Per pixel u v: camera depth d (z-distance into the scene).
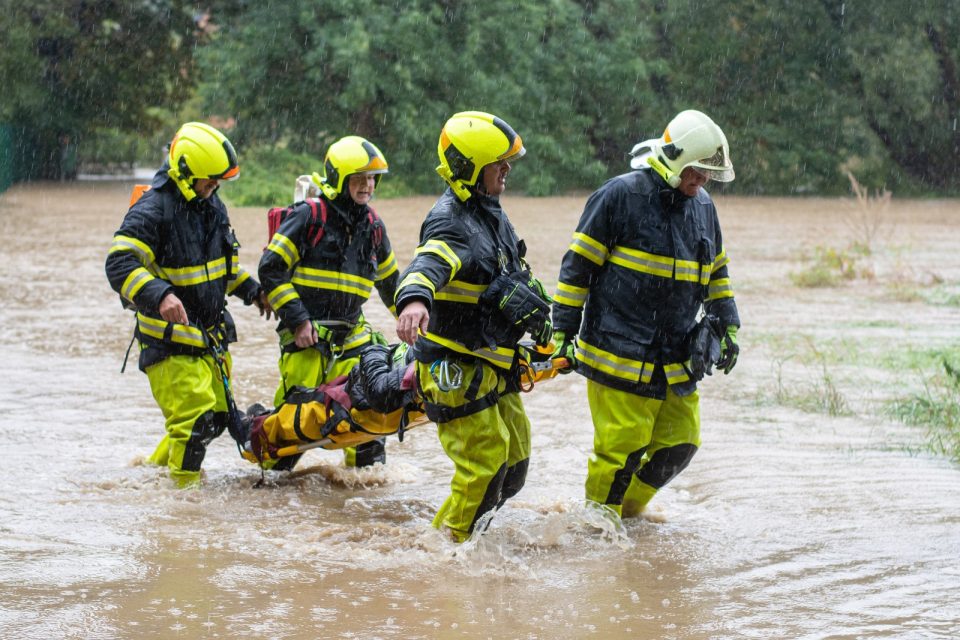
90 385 8.86
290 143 41.88
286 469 6.61
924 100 43.00
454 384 4.96
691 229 5.46
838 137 44.19
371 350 5.96
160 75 44.53
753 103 45.16
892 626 4.23
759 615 4.36
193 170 6.06
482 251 4.98
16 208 29.36
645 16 45.41
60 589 4.50
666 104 45.59
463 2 41.59
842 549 5.22
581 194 41.56
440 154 5.03
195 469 6.25
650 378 5.40
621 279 5.42
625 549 5.24
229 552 5.07
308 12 39.66
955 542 5.31
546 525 5.47
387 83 39.91
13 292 14.27
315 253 6.41
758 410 8.49
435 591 4.60
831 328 12.66
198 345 6.23
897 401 8.66
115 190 37.66
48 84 42.59
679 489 6.34
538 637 4.11
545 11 43.00
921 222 29.86
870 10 43.66
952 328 12.70
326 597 4.50
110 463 6.63
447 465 6.95
